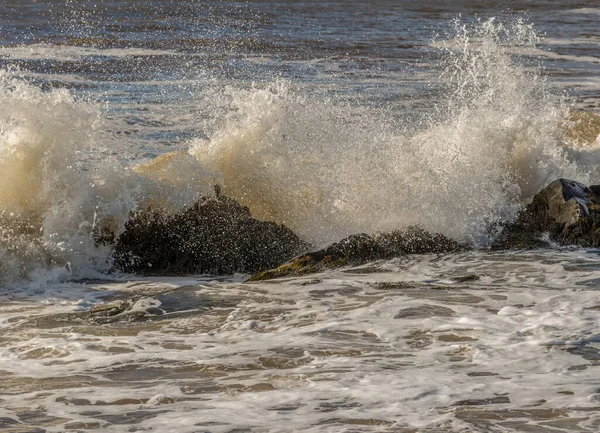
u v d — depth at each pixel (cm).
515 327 1967
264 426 1419
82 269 2703
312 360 1770
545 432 1380
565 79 7088
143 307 2231
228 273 2752
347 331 1975
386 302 2225
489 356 1756
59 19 10769
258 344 1891
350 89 6106
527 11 14512
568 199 3048
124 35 9250
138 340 1947
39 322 2130
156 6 12975
